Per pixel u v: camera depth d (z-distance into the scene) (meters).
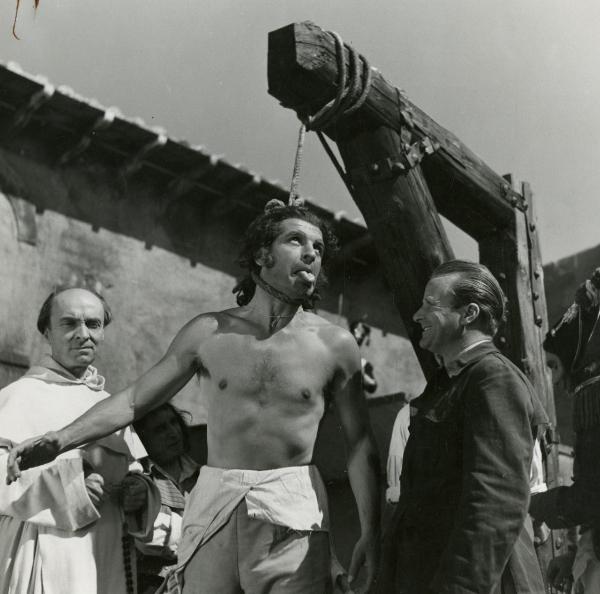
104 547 4.06
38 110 11.78
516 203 5.69
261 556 3.24
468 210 5.50
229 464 3.36
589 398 4.12
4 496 3.95
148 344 13.17
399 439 4.54
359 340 15.23
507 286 5.63
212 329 3.48
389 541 3.21
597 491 3.92
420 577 3.08
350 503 6.91
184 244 13.69
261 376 3.37
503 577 3.06
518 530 2.93
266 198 13.20
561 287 12.98
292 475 3.31
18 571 3.92
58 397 4.26
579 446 4.10
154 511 4.06
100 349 12.72
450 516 3.11
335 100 4.32
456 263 3.43
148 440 4.21
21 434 4.11
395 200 4.65
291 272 3.42
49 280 12.38
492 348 3.29
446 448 3.16
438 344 3.36
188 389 12.24
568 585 4.52
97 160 12.79
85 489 3.94
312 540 3.27
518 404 3.08
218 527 3.27
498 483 2.96
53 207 12.50
